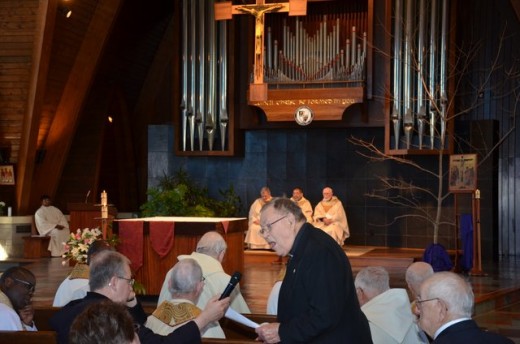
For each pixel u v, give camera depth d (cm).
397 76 1355
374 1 1391
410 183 1434
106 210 873
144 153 1853
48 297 892
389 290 408
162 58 1808
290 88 1395
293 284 332
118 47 1650
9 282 416
